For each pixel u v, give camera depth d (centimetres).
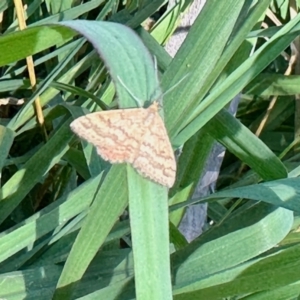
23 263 21
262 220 19
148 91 15
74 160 24
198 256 19
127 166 16
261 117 31
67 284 18
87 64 26
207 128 22
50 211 20
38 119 25
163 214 15
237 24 22
